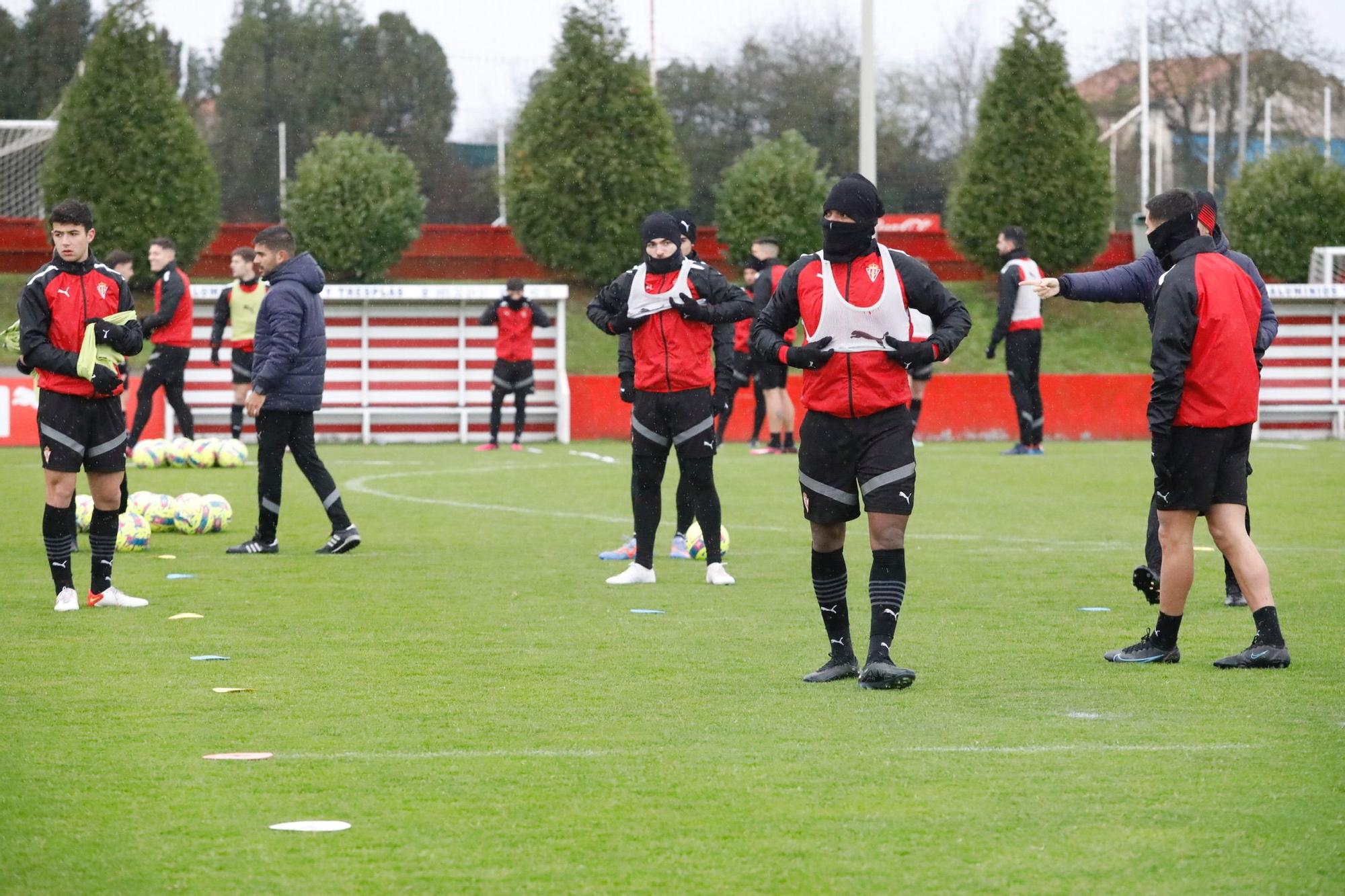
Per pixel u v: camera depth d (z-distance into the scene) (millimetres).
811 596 22266
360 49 143500
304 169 81250
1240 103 137500
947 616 20281
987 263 80250
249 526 31078
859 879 9781
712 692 15469
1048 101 79188
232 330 48531
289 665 16828
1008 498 36750
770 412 50688
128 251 73688
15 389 54031
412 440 58938
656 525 23641
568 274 81688
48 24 137625
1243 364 16469
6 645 17875
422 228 90375
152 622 19578
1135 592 22469
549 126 78562
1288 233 81938
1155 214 16766
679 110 138375
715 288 23109
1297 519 32031
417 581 23484
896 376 15633
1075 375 60562
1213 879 9781
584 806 11367
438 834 10695
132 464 44812
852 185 15555
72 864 10062
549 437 59156
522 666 16812
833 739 13430
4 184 87812
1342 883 9703
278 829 10781
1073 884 9688
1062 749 13078
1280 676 16297
